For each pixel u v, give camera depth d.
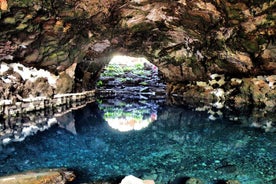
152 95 19.62
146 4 10.17
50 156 6.33
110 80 23.09
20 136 7.85
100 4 9.56
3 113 9.03
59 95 12.79
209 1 9.51
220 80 16.22
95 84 19.33
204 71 16.53
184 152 6.82
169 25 12.65
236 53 12.97
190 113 12.54
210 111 12.97
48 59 11.16
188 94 17.80
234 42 12.18
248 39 11.53
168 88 19.73
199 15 10.88
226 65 14.91
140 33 13.59
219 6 9.73
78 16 9.74
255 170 5.61
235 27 10.97
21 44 9.10
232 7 9.58
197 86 17.58
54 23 9.33
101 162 6.02
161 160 6.23
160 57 16.97
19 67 9.91
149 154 6.67
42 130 8.67
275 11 9.47
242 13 9.83
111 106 14.77
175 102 16.20
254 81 13.77
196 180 4.93
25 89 10.26
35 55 10.28
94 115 11.95
